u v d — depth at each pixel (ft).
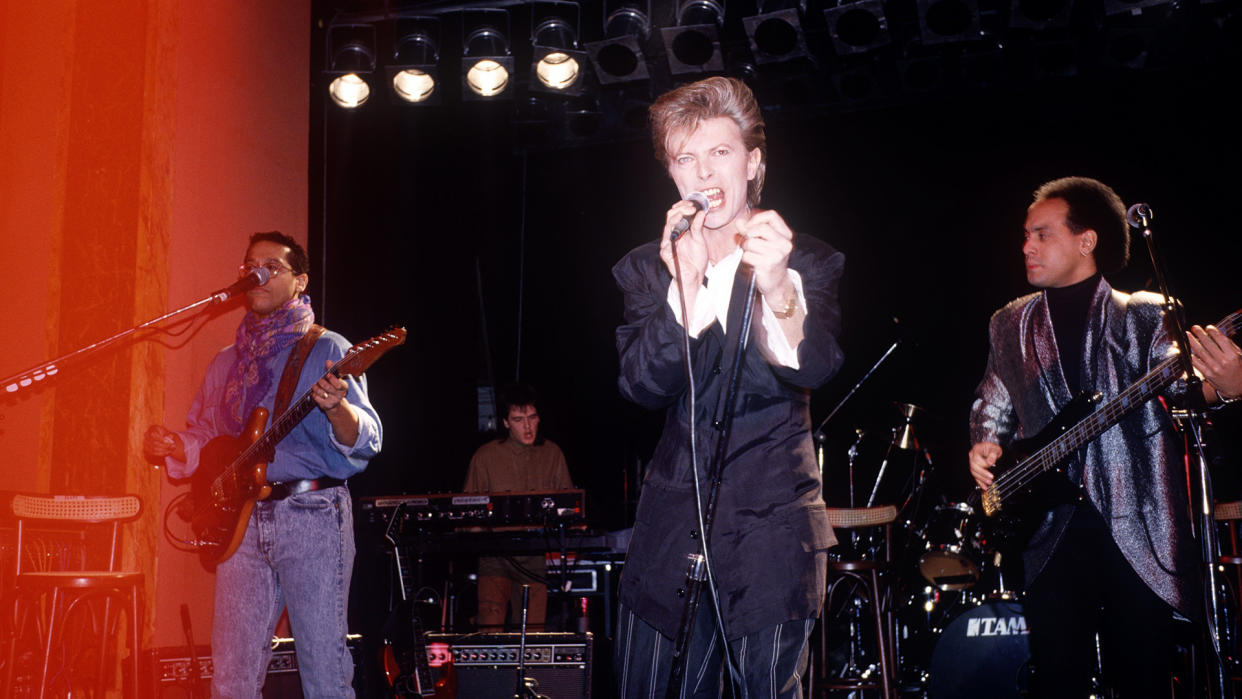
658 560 6.34
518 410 18.89
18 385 10.73
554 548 16.11
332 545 10.14
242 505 9.92
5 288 13.43
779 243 5.46
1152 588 8.80
